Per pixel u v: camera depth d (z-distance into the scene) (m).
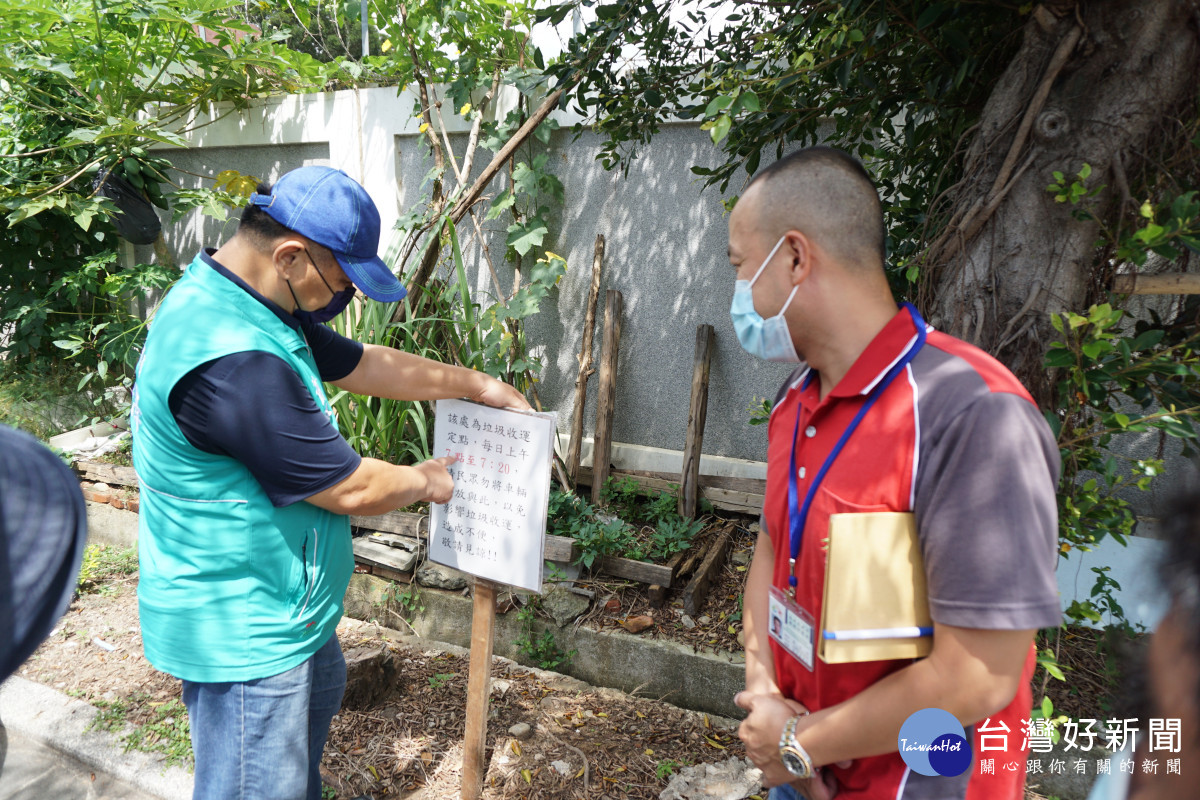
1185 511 0.48
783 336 1.12
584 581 2.84
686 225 3.32
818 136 2.91
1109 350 1.29
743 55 2.13
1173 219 1.23
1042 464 0.91
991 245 1.46
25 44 3.78
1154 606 0.49
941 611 0.93
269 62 3.75
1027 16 1.51
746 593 1.43
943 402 0.95
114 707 2.54
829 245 1.04
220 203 4.08
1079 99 1.35
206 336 1.44
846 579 0.98
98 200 3.95
